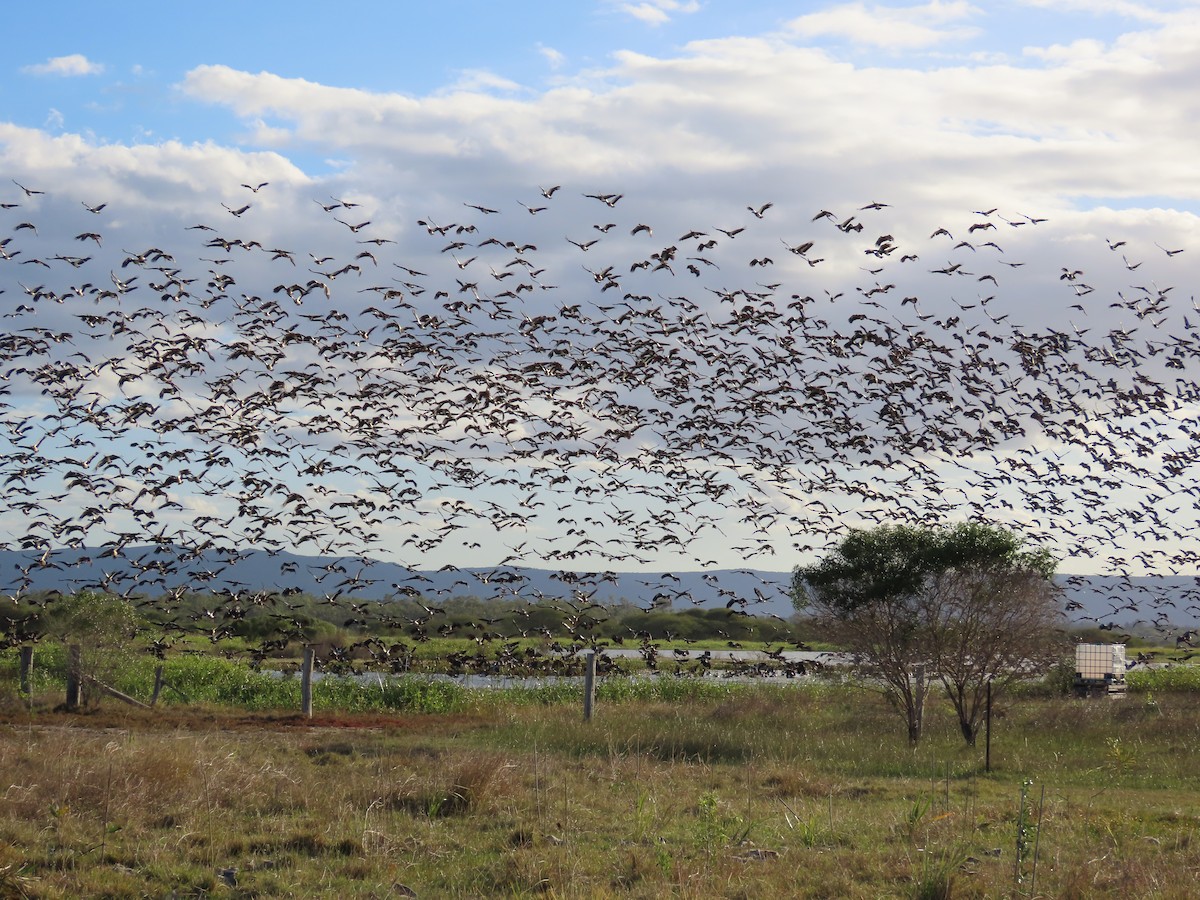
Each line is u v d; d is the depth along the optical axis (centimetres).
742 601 2708
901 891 1119
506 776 1600
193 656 3628
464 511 2617
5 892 1034
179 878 1130
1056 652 2645
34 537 2286
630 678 3925
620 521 2666
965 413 2653
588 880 1130
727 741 2361
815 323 2586
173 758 1566
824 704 3300
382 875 1159
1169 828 1460
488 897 1098
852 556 2619
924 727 2728
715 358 2652
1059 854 1255
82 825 1300
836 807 1623
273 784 1565
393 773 1720
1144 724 2600
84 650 2811
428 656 3866
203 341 2439
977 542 2542
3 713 2653
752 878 1151
